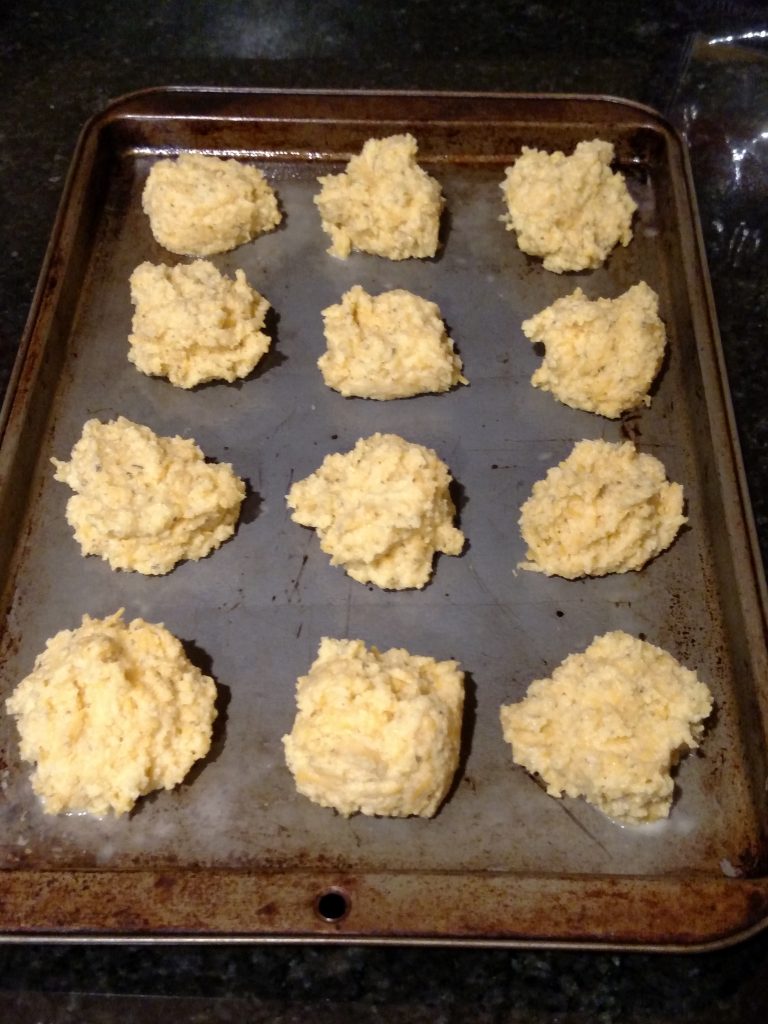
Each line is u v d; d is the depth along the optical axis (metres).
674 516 0.34
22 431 0.35
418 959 0.28
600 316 0.37
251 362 0.38
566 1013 0.27
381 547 0.33
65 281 0.39
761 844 0.29
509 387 0.38
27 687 0.30
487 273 0.41
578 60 0.49
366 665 0.30
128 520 0.33
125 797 0.29
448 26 0.50
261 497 0.35
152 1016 0.27
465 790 0.30
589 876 0.27
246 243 0.42
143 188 0.43
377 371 0.37
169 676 0.31
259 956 0.28
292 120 0.43
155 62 0.49
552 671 0.32
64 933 0.25
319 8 0.51
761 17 0.49
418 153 0.43
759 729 0.29
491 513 0.35
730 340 0.40
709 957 0.28
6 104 0.47
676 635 0.33
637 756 0.29
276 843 0.29
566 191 0.40
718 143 0.46
